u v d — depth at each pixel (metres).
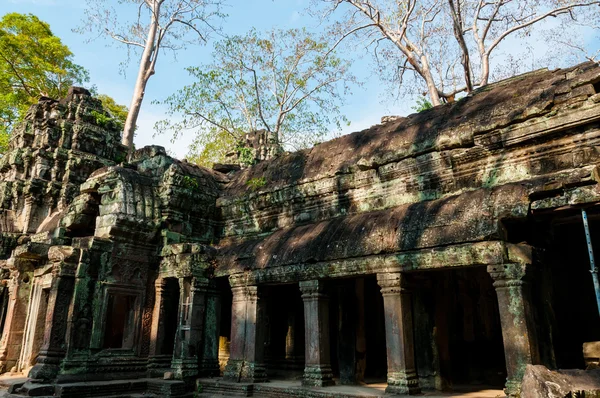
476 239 7.89
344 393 8.88
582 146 8.17
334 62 26.09
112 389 11.62
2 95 29.95
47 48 31.19
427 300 10.12
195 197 14.81
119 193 13.62
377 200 11.41
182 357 12.13
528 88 9.71
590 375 5.86
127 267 13.34
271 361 13.84
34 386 11.05
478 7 21.98
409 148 10.75
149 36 23.91
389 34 22.36
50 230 16.88
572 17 20.38
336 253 9.95
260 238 13.44
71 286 12.45
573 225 10.27
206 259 13.11
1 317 17.12
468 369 11.34
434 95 21.53
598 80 8.09
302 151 14.45
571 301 9.95
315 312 10.30
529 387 5.79
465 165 9.85
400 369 8.64
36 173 20.02
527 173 8.82
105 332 13.79
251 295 11.80
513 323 7.33
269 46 26.62
